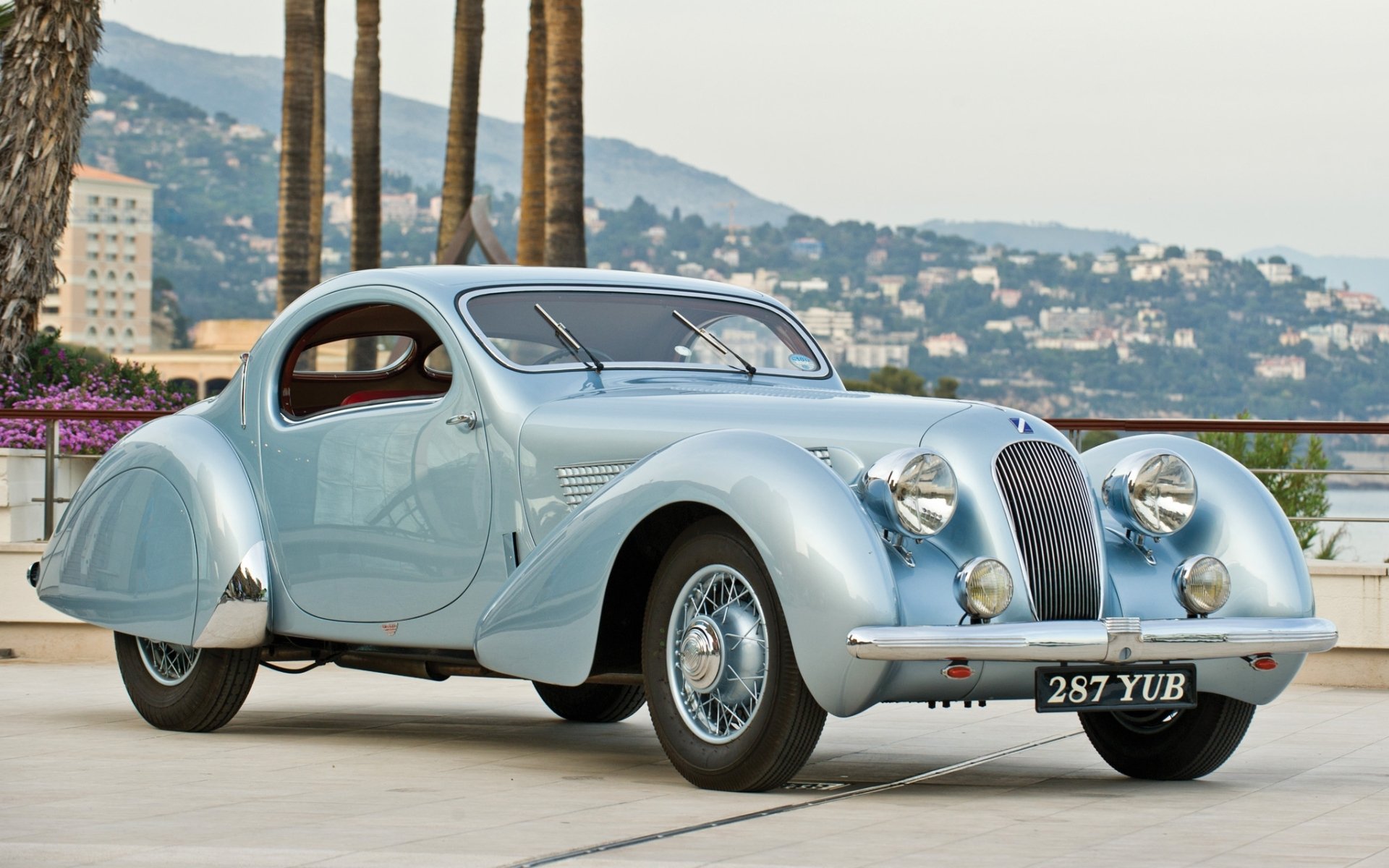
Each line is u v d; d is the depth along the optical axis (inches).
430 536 307.4
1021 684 259.9
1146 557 280.8
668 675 268.2
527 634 278.5
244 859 202.7
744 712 260.5
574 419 291.7
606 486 272.7
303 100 1336.1
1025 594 258.1
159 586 341.4
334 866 198.4
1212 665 272.7
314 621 326.6
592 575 268.8
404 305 321.7
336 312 336.8
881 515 252.8
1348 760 316.8
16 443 565.9
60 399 611.2
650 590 277.3
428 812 241.3
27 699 408.2
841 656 241.8
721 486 254.7
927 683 251.4
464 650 312.8
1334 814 246.8
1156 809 250.1
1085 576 267.4
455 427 305.6
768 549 247.8
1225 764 310.8
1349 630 450.3
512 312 319.0
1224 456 296.0
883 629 239.9
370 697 422.6
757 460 253.9
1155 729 291.1
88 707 392.8
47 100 659.4
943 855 207.0
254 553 331.6
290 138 1333.7
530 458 293.6
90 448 587.8
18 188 656.4
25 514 522.6
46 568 373.1
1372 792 273.9
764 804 249.3
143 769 290.2
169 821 232.7
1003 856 207.0
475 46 1526.8
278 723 368.2
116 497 357.4
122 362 703.1
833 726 365.7
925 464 252.4
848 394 295.0
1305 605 280.5
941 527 252.8
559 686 371.2
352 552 319.6
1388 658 451.5
